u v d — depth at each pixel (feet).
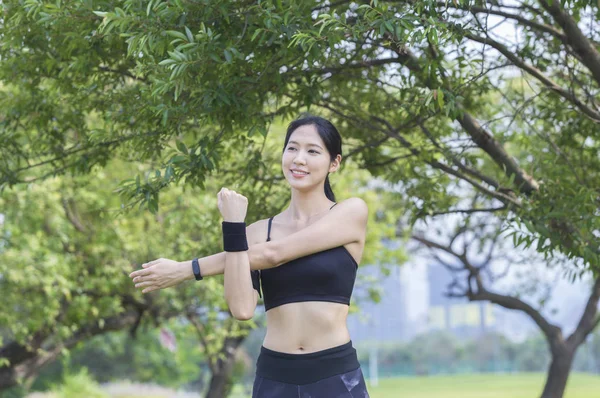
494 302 33.19
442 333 250.16
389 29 13.67
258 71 16.63
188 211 33.78
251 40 14.78
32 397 98.89
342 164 22.95
